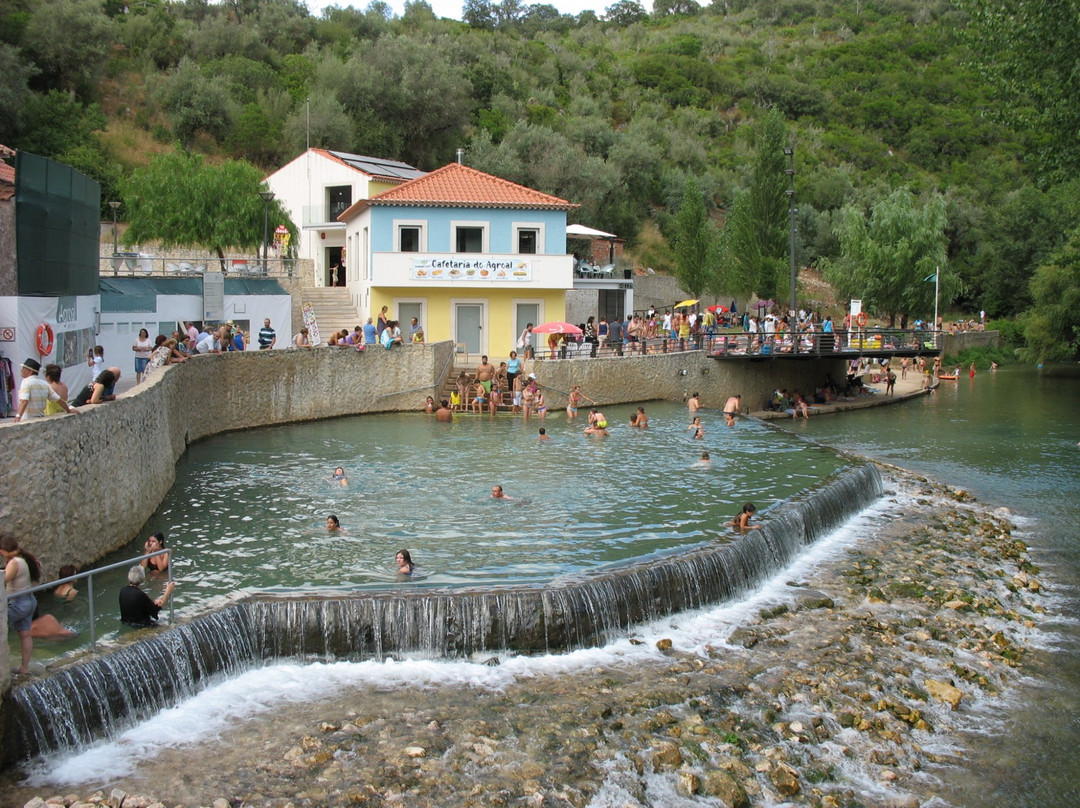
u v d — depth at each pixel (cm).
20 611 1181
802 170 9825
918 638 1620
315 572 1636
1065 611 1817
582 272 5316
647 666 1453
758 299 6475
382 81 7031
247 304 3747
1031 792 1178
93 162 5269
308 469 2483
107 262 4219
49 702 1138
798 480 2461
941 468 3231
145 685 1250
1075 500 2758
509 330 4169
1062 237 8319
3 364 1930
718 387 4428
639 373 4016
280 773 1116
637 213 7831
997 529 2389
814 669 1459
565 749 1187
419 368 3603
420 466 2541
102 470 1712
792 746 1238
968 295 8956
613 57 11762
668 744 1203
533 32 12556
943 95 12794
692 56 12656
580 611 1512
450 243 4056
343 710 1278
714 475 2502
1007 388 5809
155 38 7131
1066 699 1430
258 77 6975
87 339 2425
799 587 1869
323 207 4891
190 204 4397
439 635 1449
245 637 1405
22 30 5950
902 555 2119
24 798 1059
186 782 1095
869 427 4169
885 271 6494
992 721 1356
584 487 2325
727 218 7231
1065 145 3117
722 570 1752
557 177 6938
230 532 1891
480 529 1923
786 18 16212
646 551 1778
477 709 1290
